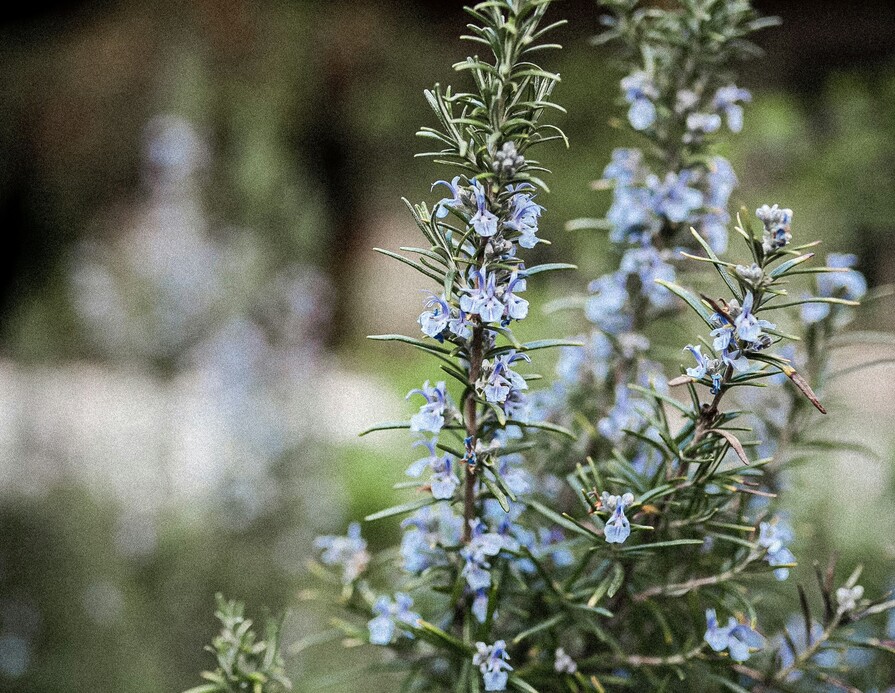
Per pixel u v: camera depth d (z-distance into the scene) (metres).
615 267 0.85
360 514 2.17
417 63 3.72
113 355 1.99
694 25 0.79
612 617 0.75
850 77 3.29
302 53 3.60
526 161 0.71
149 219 2.30
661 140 0.81
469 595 0.75
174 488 1.67
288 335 1.78
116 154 3.67
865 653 0.81
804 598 0.74
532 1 0.71
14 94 3.70
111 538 1.57
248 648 0.76
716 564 0.75
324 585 1.55
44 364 1.87
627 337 0.80
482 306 0.70
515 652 0.77
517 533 0.75
